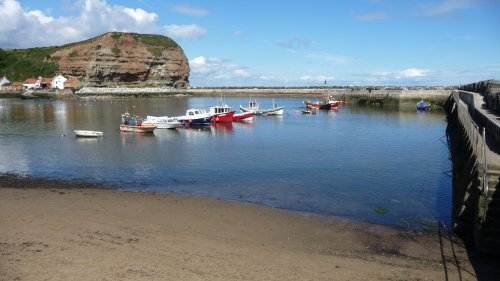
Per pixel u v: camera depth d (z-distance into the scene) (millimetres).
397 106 81750
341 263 10117
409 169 22625
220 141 35094
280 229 12633
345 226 13078
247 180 19906
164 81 153750
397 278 9336
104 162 24812
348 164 24062
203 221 13086
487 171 11422
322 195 17078
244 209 14648
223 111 54062
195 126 47875
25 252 10078
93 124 48594
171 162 24828
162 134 40375
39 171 22062
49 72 142125
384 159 25797
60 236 11234
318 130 43625
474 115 27141
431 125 48125
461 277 9477
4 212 13289
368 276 9391
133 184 18984
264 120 56844
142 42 156500
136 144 33062
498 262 10359
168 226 12438
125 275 9000
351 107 82500
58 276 8875
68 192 16594
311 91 138250
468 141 17938
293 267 9750
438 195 17156
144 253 10242
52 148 30484
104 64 140250
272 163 24438
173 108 81188
